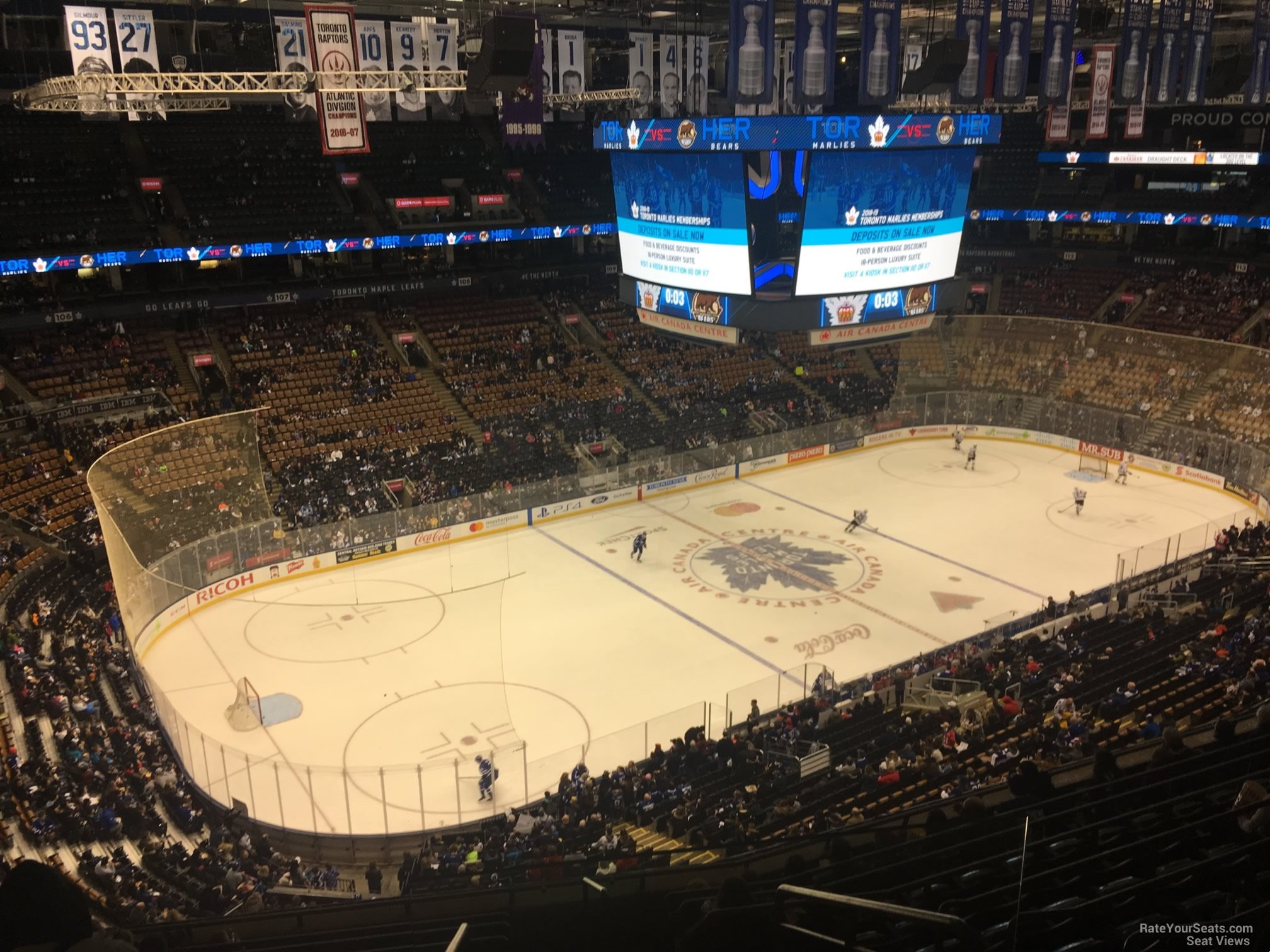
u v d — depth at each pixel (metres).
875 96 25.92
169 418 41.16
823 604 35.16
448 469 43.50
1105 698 22.67
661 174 28.41
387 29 32.38
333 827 22.38
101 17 28.92
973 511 44.19
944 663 27.64
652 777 21.55
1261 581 29.98
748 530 42.56
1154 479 48.06
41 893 4.13
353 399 46.16
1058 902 7.19
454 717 27.73
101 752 22.55
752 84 24.48
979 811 9.96
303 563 37.72
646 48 40.44
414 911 9.38
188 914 16.36
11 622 28.12
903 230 27.83
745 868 9.59
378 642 32.47
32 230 43.12
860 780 19.91
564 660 31.27
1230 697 19.03
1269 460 42.62
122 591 29.19
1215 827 7.82
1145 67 31.80
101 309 43.38
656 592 36.41
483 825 21.66
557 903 8.65
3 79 43.84
